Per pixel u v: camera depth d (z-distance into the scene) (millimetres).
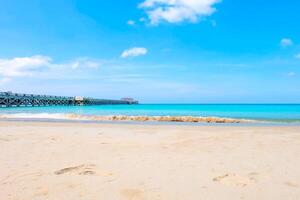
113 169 5516
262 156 6750
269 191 4281
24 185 4516
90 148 7891
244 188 4422
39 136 10508
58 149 7695
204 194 4152
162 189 4355
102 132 12062
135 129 13539
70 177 4969
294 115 30547
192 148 7926
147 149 7750
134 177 4980
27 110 44062
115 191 4254
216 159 6414
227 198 4004
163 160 6312
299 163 6008
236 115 31141
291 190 4320
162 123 19406
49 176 5023
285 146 8234
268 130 13039
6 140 9391
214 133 11672
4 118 24094
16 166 5723
